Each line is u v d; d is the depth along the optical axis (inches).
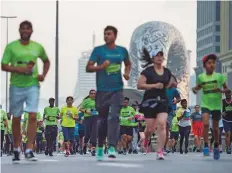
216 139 568.4
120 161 472.7
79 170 361.4
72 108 940.0
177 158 569.3
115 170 361.7
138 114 1054.4
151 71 527.5
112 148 496.7
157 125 531.2
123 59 495.5
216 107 581.6
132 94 2236.7
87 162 450.3
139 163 440.5
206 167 402.6
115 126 492.4
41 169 370.3
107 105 492.1
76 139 1214.9
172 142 1127.0
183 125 1031.0
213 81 580.4
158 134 531.5
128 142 1061.1
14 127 455.8
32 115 454.9
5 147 1307.8
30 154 460.8
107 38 490.3
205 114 584.4
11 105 453.7
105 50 491.2
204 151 621.0
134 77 4694.9
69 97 935.0
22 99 453.4
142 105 533.0
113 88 491.5
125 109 1060.5
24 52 450.0
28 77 450.9
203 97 586.2
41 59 458.3
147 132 539.5
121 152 1057.5
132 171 354.3
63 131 931.3
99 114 497.0
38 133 1323.8
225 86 585.9
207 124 593.6
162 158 526.3
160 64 529.0
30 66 445.1
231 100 920.9
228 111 919.7
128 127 1059.3
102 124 497.0
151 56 528.7
